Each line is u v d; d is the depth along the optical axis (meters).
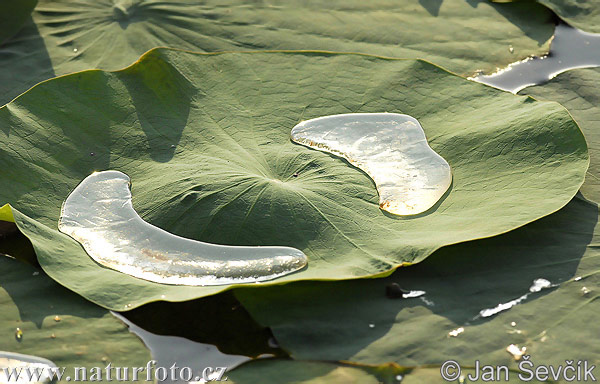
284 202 2.22
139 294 2.18
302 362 2.15
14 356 2.15
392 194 2.24
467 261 2.21
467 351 2.16
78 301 2.18
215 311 2.18
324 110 2.31
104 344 2.16
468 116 2.29
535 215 2.21
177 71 2.32
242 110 2.31
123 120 2.29
